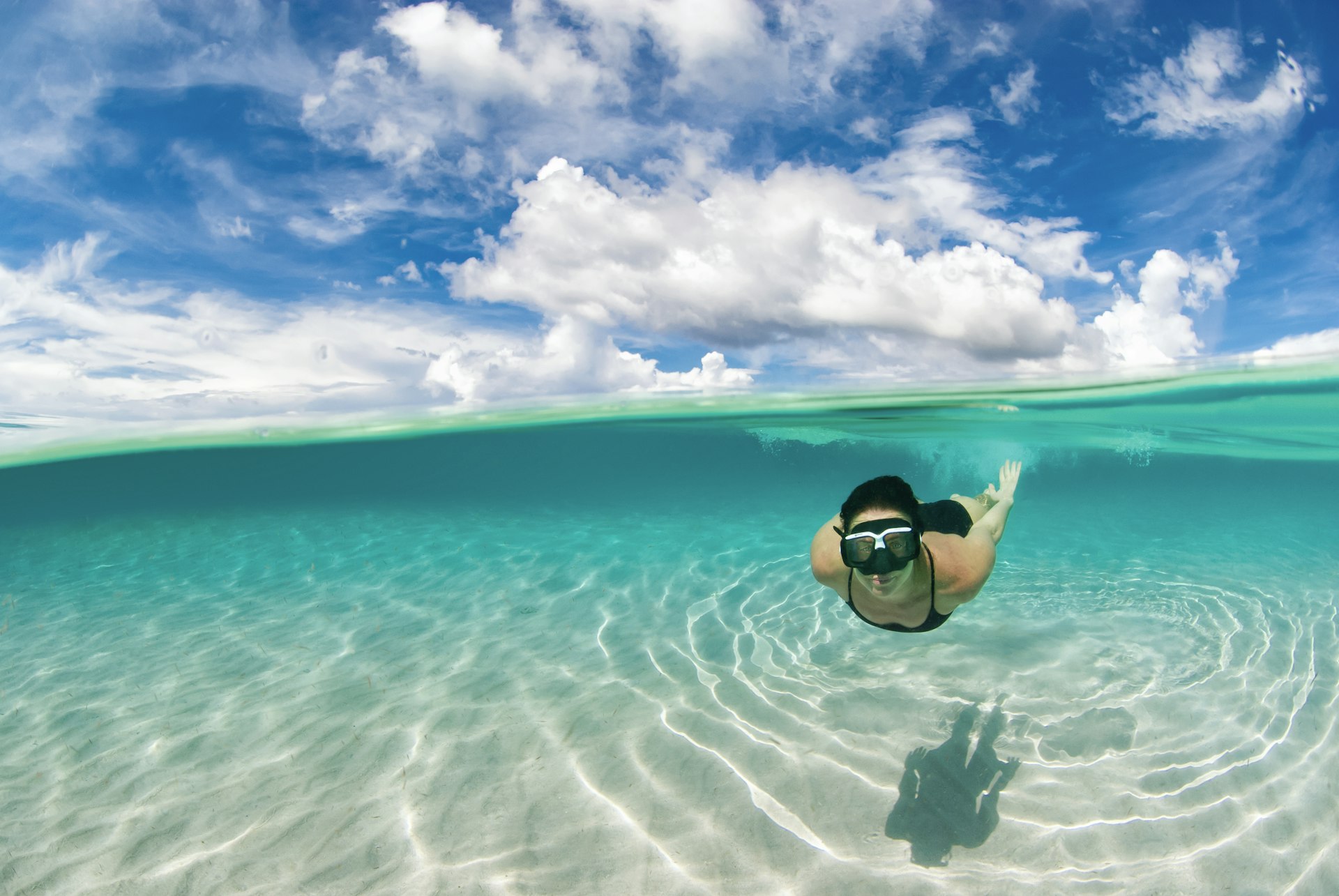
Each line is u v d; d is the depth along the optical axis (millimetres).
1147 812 1979
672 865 1806
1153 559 5266
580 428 10281
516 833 1942
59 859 1908
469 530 7602
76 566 6824
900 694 2701
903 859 1817
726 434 11180
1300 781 2072
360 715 2674
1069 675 2846
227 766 2352
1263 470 14320
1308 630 3365
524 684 2895
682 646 3289
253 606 4469
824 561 1671
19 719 2822
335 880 1787
